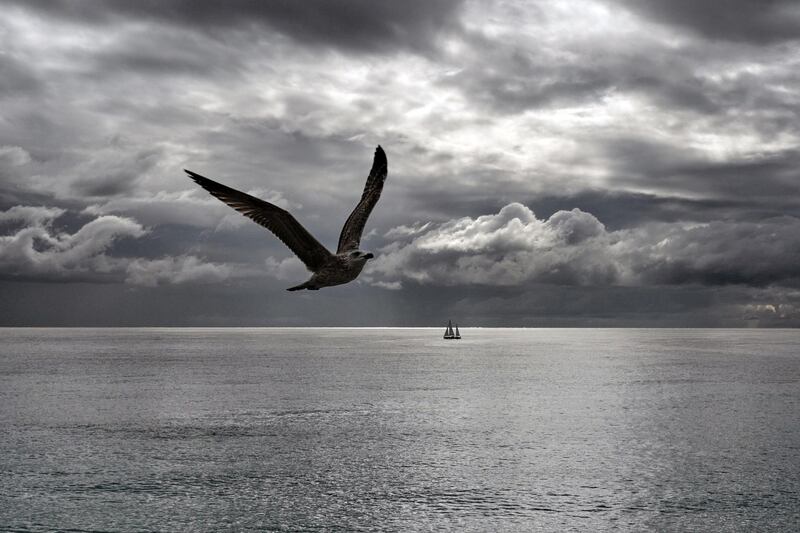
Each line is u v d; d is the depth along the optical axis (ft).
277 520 88.79
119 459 121.29
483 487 102.99
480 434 144.66
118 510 92.27
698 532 83.66
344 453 126.21
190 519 89.04
